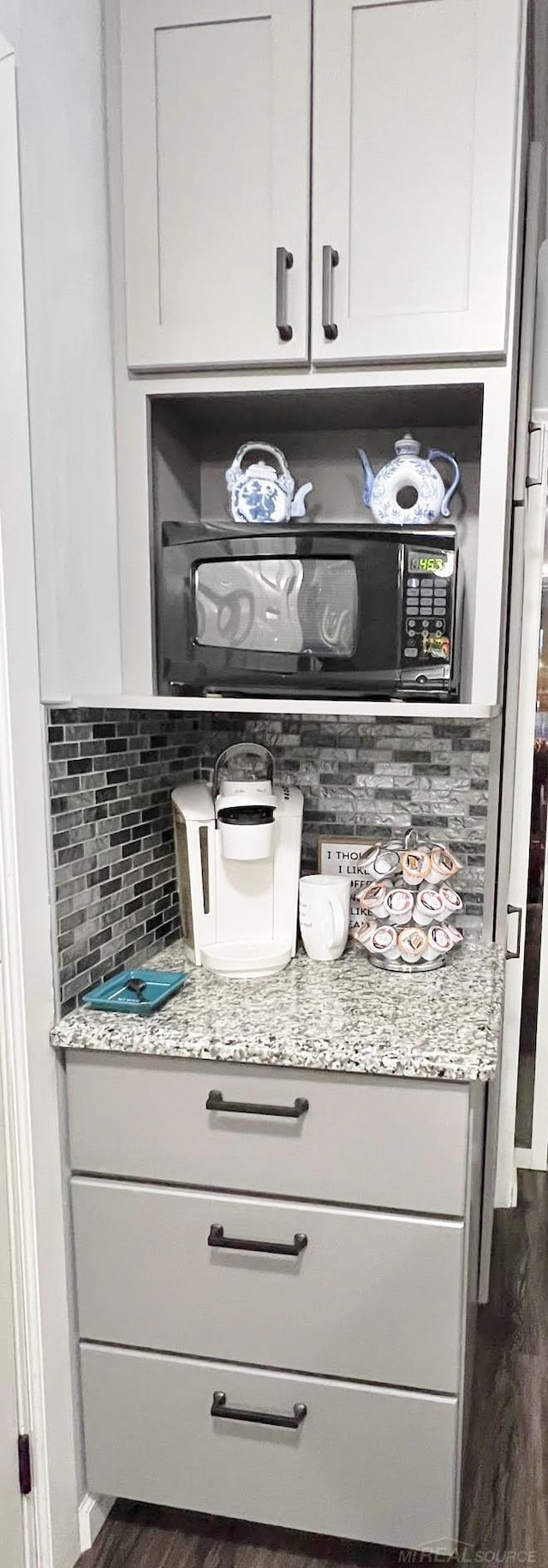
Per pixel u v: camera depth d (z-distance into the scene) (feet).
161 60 4.53
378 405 5.01
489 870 5.77
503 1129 7.87
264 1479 4.57
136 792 5.30
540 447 7.08
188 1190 4.47
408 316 4.41
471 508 5.57
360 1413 4.37
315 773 6.02
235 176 4.51
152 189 4.60
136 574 4.95
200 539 4.69
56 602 4.28
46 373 4.13
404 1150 4.15
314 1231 4.30
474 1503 5.01
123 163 4.63
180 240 4.61
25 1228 4.25
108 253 4.71
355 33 4.32
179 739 5.93
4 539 3.84
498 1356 6.11
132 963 5.31
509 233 4.27
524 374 5.60
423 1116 4.09
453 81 4.25
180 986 4.93
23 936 4.09
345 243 4.43
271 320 4.55
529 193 5.53
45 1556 4.48
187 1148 4.42
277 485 4.96
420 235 4.36
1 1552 4.26
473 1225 4.94
